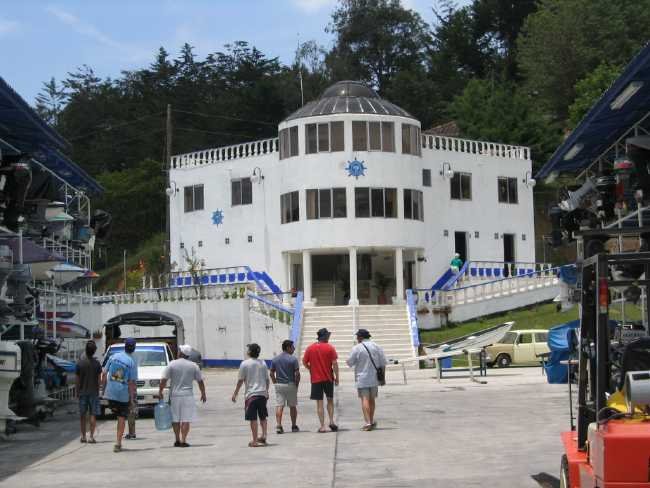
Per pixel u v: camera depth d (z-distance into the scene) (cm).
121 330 3850
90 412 2028
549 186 6775
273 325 4531
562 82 7912
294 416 2073
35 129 2600
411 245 4997
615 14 8050
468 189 5438
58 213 3005
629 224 2445
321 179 4941
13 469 1652
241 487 1384
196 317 4869
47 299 3259
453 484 1358
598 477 955
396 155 4984
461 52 9838
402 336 4400
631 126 2347
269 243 5238
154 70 10275
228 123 9212
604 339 1040
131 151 9319
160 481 1463
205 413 2586
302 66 9231
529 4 9556
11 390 2338
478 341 3544
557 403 2470
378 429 2045
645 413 958
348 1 9781
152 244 7688
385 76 9762
